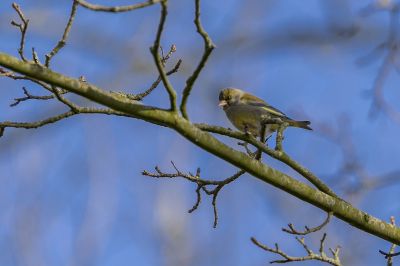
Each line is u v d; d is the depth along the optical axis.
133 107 7.03
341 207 7.75
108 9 6.54
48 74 6.82
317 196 7.69
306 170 7.76
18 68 6.71
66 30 7.32
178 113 7.18
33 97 8.08
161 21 6.50
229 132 7.64
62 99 7.52
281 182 7.58
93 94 6.94
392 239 7.92
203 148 7.28
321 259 8.02
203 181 8.25
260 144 7.65
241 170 8.15
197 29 6.65
